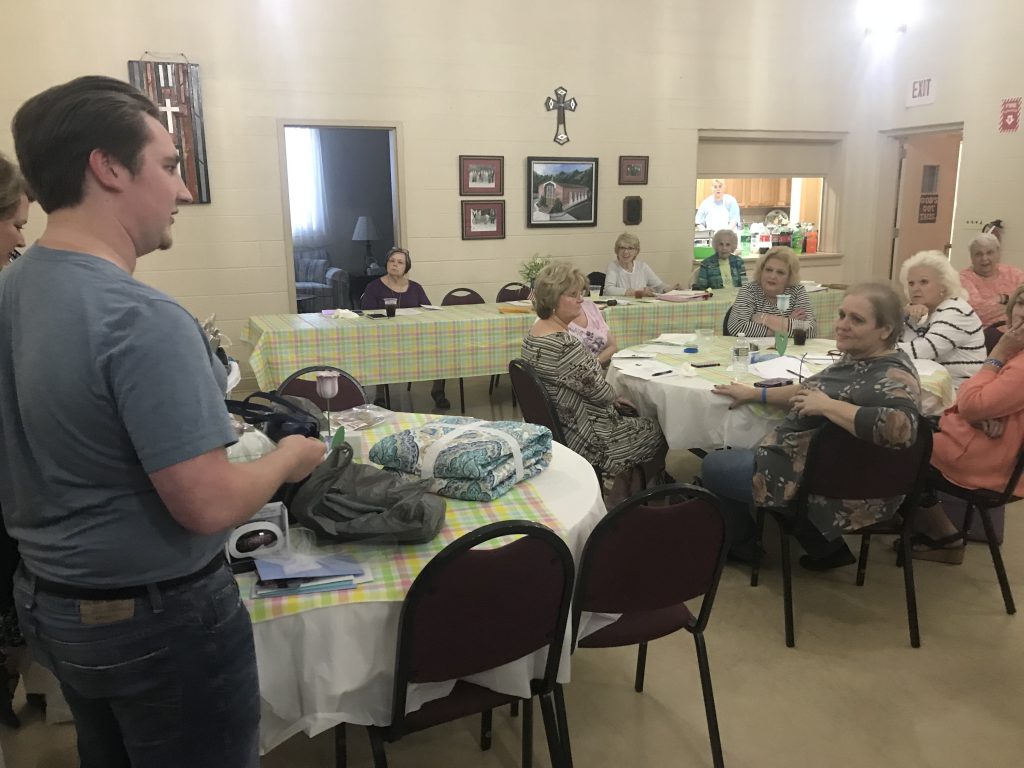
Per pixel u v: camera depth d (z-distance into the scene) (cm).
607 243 621
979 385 235
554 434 257
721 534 157
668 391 277
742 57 629
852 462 212
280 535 138
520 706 195
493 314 426
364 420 229
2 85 450
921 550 274
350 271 799
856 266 709
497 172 574
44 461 87
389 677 134
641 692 203
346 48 520
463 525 154
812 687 205
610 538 146
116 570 90
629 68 596
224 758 103
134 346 84
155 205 94
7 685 186
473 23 548
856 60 666
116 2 464
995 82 572
